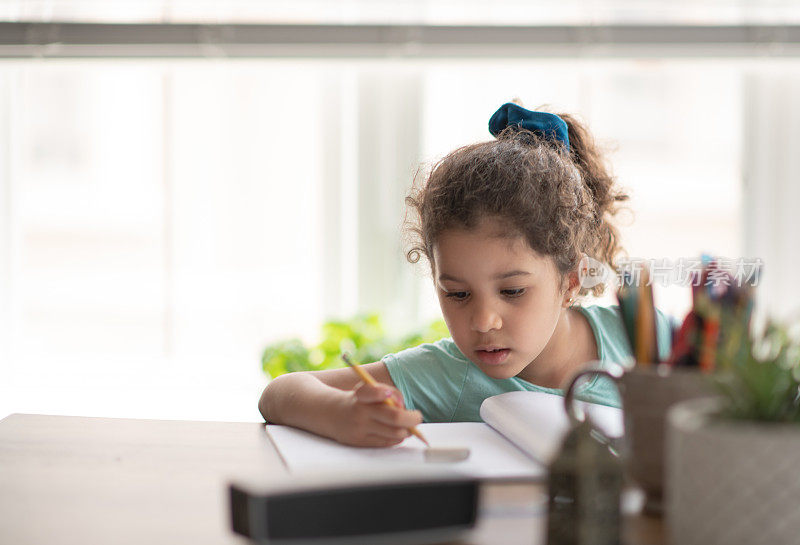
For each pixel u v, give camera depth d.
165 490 0.63
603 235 1.09
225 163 2.34
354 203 2.35
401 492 0.52
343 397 0.78
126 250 2.37
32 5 2.21
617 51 2.16
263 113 2.33
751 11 2.25
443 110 2.32
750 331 0.58
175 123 2.33
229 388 2.35
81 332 2.38
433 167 1.05
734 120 2.34
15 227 2.37
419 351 1.04
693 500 0.48
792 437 0.46
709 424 0.48
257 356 2.37
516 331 0.87
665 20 2.26
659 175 2.34
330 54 2.15
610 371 0.59
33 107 2.35
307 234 2.36
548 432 0.69
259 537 0.49
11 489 0.64
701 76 2.32
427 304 2.32
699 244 2.35
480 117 2.32
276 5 2.21
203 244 2.36
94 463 0.71
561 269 0.92
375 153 2.33
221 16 2.21
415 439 0.77
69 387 2.36
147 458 0.72
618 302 0.63
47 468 0.69
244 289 2.36
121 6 2.21
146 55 2.15
